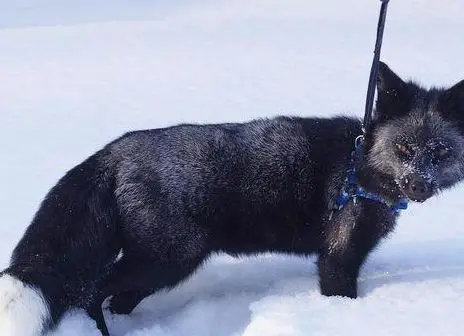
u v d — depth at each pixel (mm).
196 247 1728
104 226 1714
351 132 1755
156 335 1702
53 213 1707
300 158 1736
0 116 3090
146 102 3273
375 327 1517
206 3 6469
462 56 4016
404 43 4441
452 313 1540
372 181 1698
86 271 1714
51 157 2570
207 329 1734
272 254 1941
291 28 5141
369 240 1723
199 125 1774
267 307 1636
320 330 1522
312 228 1754
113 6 6488
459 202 2227
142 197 1701
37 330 1607
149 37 4949
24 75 3861
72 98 3377
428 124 1666
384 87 1692
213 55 4289
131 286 1729
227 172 1719
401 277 1753
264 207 1735
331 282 1727
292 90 3404
